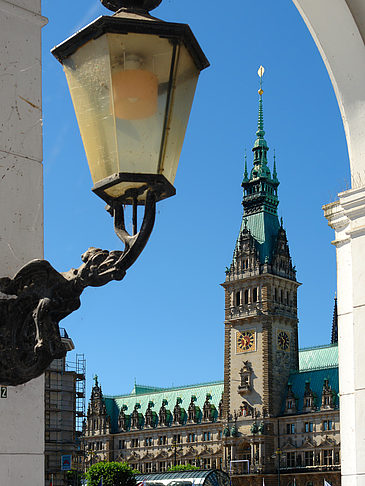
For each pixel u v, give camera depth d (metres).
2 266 4.91
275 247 151.62
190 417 169.12
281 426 141.62
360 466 8.45
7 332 4.41
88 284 4.50
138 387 198.88
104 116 4.57
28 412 4.93
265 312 144.38
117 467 130.12
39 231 5.15
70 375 106.19
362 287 8.87
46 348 4.36
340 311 9.93
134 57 4.51
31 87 5.24
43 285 4.50
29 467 4.87
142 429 178.00
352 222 9.10
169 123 4.59
